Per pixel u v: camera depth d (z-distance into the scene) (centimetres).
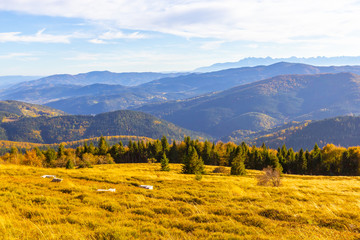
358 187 3170
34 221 1015
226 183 2605
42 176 2434
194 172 5347
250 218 1179
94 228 964
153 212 1243
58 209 1202
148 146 13825
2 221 909
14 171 2623
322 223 1143
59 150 11038
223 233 947
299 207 1459
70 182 2038
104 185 2128
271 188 2297
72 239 814
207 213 1268
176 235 930
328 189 2927
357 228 1079
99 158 11306
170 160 12631
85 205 1337
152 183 2447
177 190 1948
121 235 870
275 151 14325
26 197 1371
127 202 1427
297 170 9262
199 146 12762
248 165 10069
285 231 1020
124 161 13612
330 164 9788
